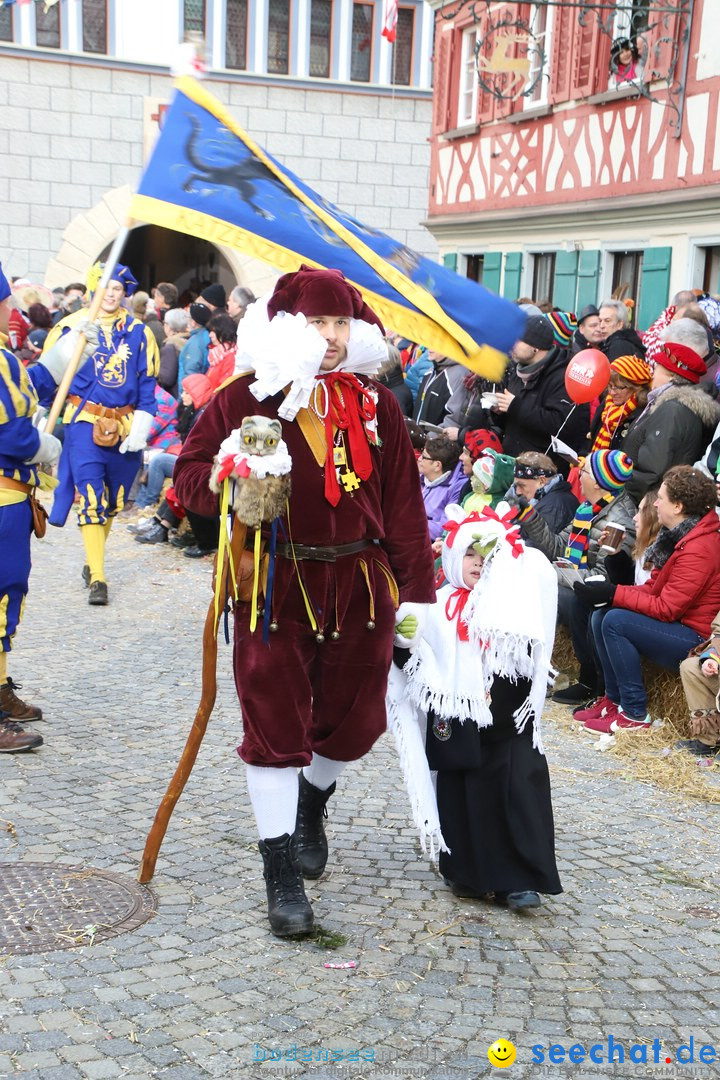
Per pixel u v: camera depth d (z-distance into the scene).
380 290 3.70
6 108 18.89
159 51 19.16
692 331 6.45
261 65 19.52
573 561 6.23
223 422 3.61
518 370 7.32
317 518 3.53
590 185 13.22
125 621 7.59
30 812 4.44
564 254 13.79
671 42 11.48
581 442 7.23
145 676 6.36
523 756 3.84
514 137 14.86
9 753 5.07
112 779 4.82
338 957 3.46
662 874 4.17
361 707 3.65
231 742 5.34
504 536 3.79
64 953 3.40
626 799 4.88
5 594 5.17
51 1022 3.04
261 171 3.82
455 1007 3.22
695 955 3.58
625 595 5.60
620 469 6.15
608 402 7.05
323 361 3.55
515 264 15.00
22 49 18.72
